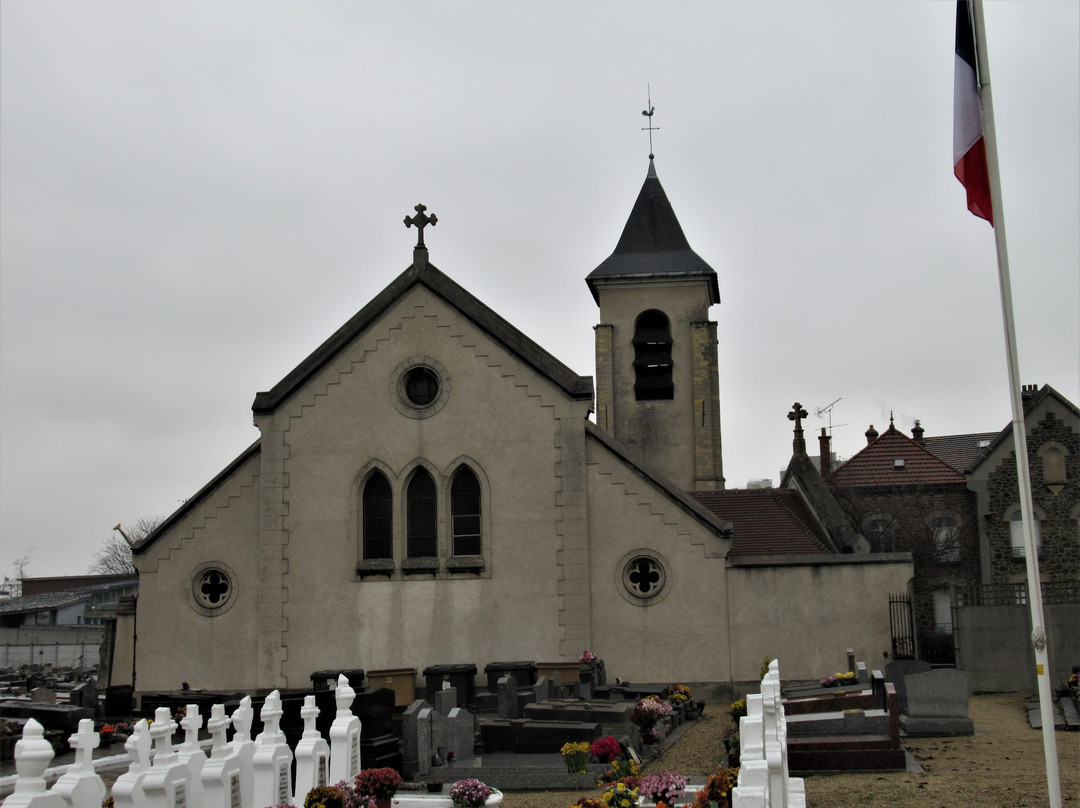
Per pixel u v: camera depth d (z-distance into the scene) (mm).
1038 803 15344
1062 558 43594
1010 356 15297
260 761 14625
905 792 16297
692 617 31062
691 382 46500
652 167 51344
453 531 32094
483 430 32281
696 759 21312
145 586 32906
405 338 32938
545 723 21906
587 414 32062
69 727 28625
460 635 31328
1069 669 29453
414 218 33750
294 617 31797
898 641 30359
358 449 32500
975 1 16250
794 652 30625
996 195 15766
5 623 81062
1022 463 14977
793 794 13250
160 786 12773
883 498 46031
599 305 47625
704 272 46875
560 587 31266
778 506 36719
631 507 31750
